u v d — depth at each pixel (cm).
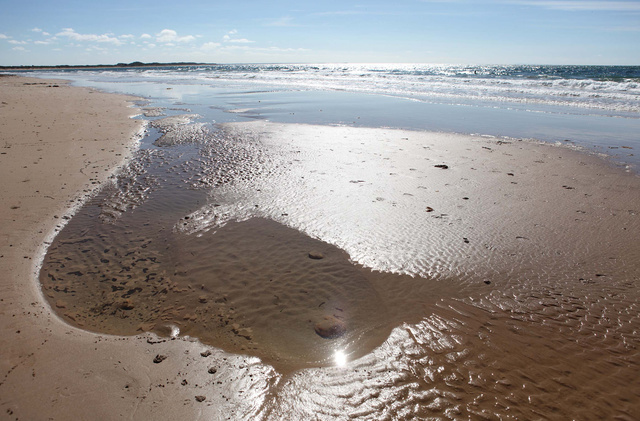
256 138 1141
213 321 378
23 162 858
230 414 271
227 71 7131
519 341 344
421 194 673
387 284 430
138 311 394
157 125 1395
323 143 1064
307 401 284
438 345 341
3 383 296
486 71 5291
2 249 502
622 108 1634
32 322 371
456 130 1253
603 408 276
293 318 381
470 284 428
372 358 328
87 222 595
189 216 609
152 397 285
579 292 410
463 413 273
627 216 578
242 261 479
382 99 2156
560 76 3609
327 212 603
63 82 4072
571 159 890
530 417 269
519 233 532
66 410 273
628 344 338
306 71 6681
